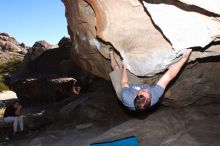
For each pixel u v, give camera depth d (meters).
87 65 8.53
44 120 10.56
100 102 9.67
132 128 7.21
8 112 9.56
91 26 6.41
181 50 5.00
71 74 16.27
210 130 6.24
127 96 4.76
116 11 5.43
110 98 9.74
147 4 4.80
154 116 7.58
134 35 5.54
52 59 18.03
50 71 17.67
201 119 6.96
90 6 5.98
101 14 5.63
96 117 9.20
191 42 4.82
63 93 14.89
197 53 5.50
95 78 14.27
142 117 7.80
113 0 5.32
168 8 4.70
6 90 29.33
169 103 7.77
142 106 4.36
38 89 15.22
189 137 6.05
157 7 4.76
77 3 6.19
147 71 5.78
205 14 4.56
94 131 8.24
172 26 4.78
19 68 19.48
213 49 5.39
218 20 4.54
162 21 4.79
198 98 7.55
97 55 7.45
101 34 5.79
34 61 18.67
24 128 10.09
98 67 8.07
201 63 6.34
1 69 36.97
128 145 6.21
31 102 15.54
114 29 5.63
